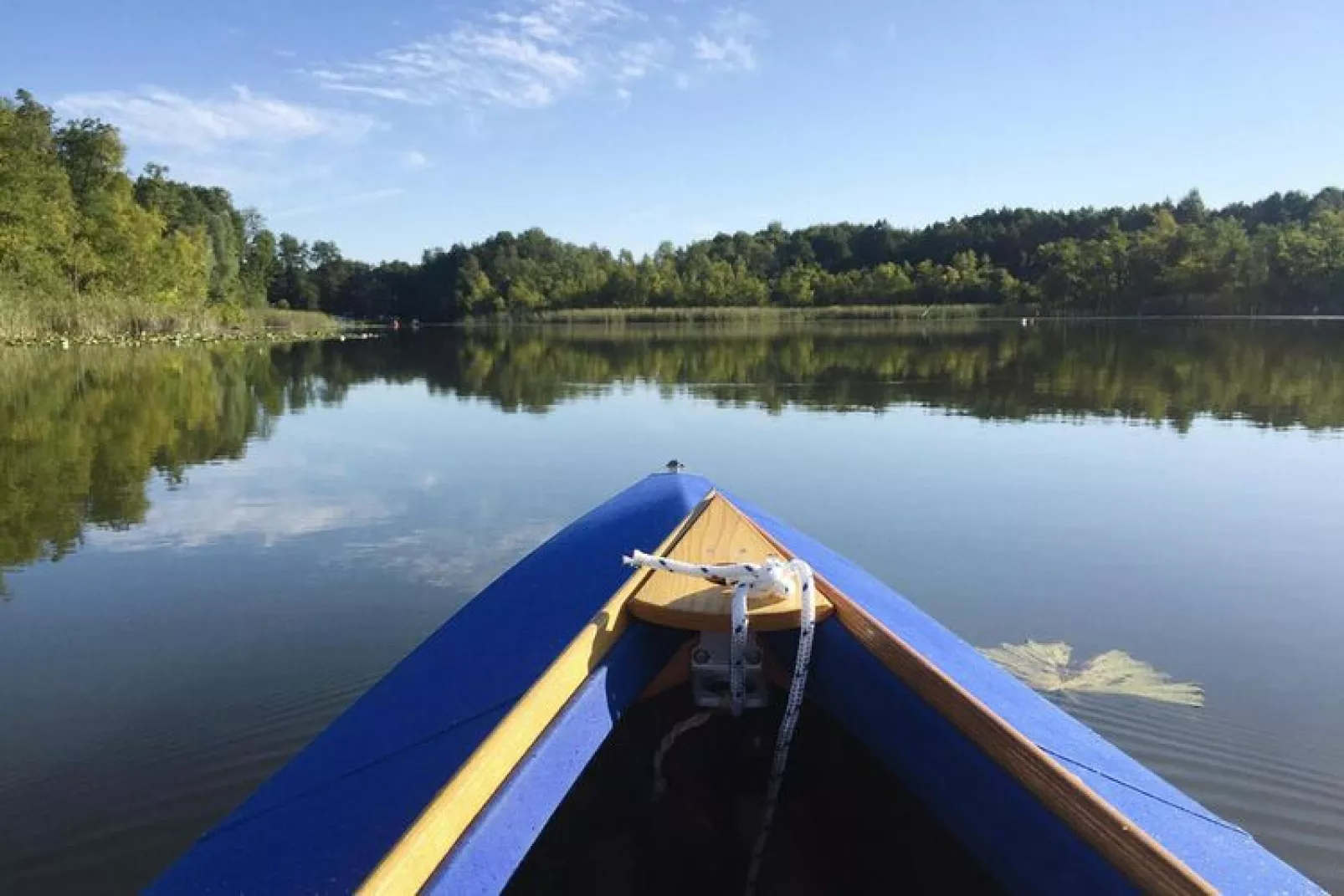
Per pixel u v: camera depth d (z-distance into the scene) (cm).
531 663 307
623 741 298
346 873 216
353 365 2653
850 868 282
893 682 251
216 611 568
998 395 1627
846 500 829
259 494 877
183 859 244
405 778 254
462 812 195
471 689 302
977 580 618
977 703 224
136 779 382
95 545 708
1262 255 6081
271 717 434
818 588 300
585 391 1814
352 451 1118
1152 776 285
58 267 3797
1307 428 1211
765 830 274
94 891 317
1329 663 491
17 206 3394
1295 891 221
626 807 295
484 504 834
